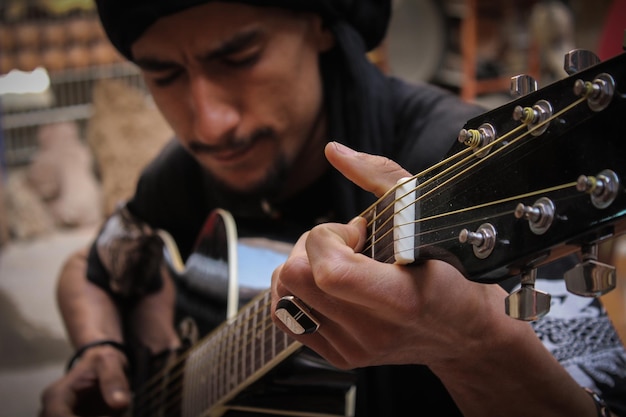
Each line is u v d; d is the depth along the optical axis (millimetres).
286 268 632
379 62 2561
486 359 706
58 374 2354
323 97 1065
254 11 966
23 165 3645
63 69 3477
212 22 960
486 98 2729
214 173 1084
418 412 981
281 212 1139
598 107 493
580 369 824
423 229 621
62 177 3277
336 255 602
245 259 1099
